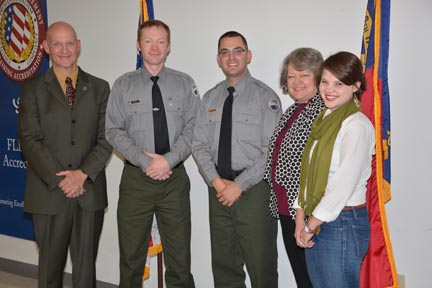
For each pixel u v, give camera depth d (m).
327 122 1.87
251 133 2.47
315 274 1.98
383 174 2.38
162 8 3.10
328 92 1.84
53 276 2.73
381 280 2.19
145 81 2.63
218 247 2.62
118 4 3.24
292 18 2.71
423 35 2.42
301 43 2.71
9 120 3.72
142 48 2.59
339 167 1.78
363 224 1.85
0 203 3.85
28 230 3.74
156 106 2.60
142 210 2.62
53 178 2.60
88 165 2.64
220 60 2.53
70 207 2.70
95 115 2.69
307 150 1.96
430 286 2.54
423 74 2.44
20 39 3.59
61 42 2.59
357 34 2.55
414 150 2.50
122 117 2.64
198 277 3.21
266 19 2.79
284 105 2.83
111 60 3.31
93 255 2.77
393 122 2.53
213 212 2.61
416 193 2.52
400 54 2.47
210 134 2.59
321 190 1.84
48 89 2.63
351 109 1.84
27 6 3.54
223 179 2.50
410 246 2.56
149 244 2.86
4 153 3.78
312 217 1.83
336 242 1.84
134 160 2.53
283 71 2.35
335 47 2.61
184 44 3.06
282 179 2.21
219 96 2.60
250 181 2.41
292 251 2.30
